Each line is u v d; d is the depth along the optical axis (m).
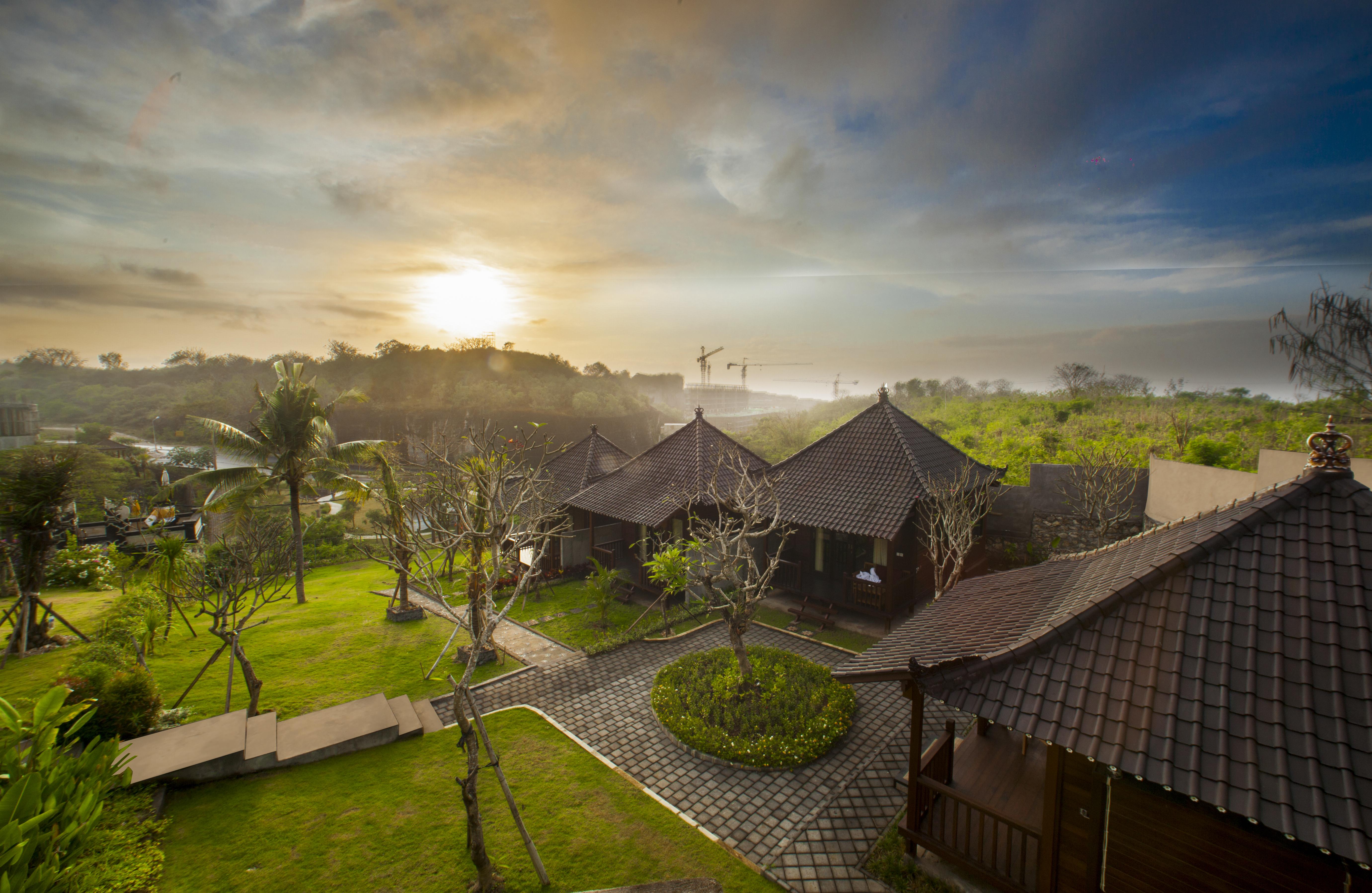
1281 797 4.55
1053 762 6.46
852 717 11.65
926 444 19.25
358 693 12.74
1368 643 5.04
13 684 12.45
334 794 8.99
